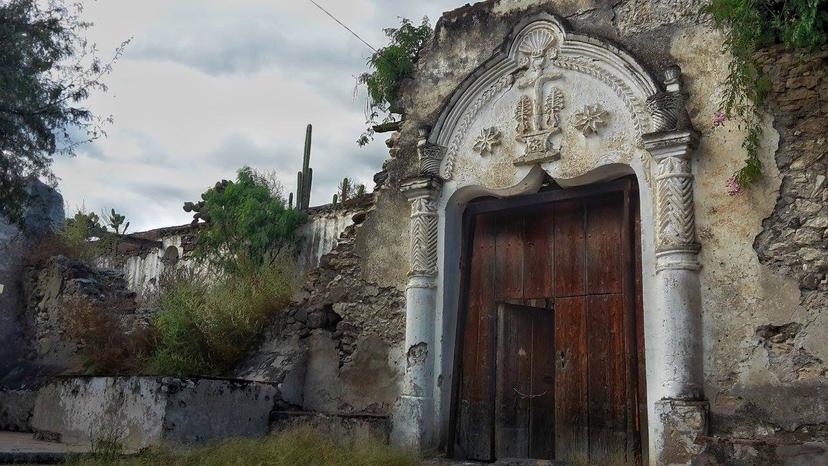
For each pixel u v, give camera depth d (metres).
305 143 21.05
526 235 8.34
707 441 5.98
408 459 6.80
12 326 13.13
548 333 8.63
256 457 6.38
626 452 6.99
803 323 6.00
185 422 7.34
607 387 7.32
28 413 10.61
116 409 7.74
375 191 9.19
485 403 8.05
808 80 6.29
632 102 7.23
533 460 7.29
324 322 9.08
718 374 6.28
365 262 8.95
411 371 8.00
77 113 10.85
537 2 8.35
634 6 7.54
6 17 10.12
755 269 6.30
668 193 6.71
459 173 8.38
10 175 10.68
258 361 9.23
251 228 16.33
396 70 9.31
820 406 5.77
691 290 6.49
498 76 8.32
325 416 8.12
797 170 6.25
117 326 11.05
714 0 6.72
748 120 6.55
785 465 5.57
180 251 18.34
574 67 7.75
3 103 10.22
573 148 7.58
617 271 7.54
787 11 6.27
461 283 8.48
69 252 13.94
